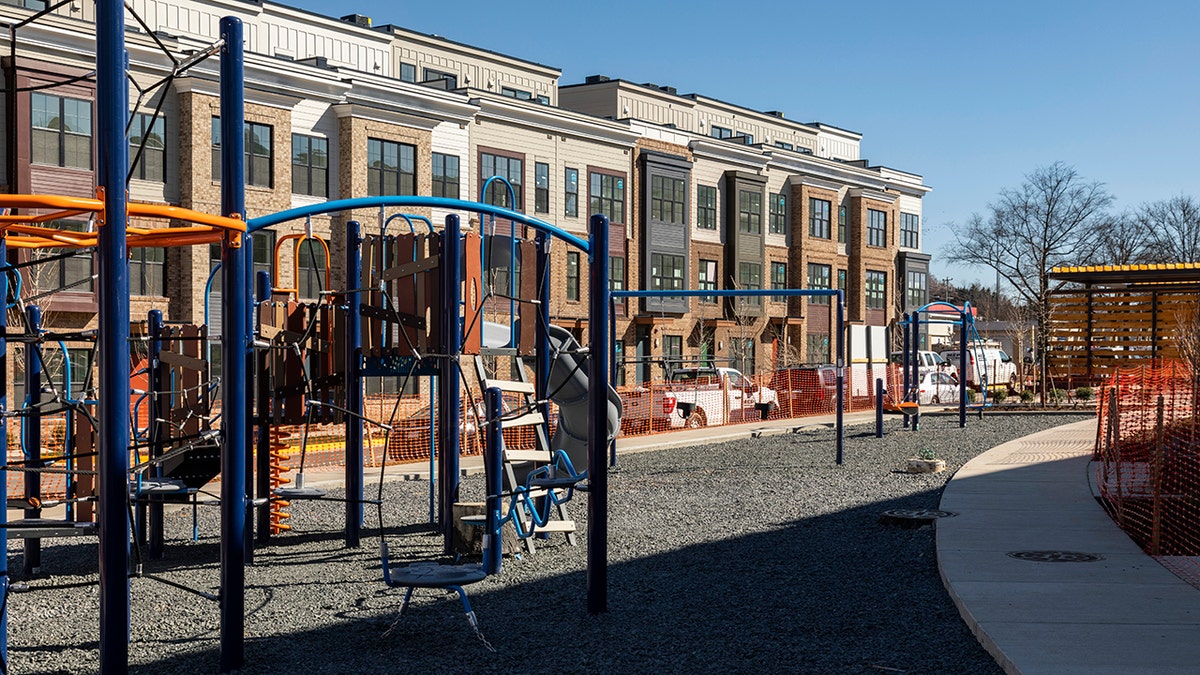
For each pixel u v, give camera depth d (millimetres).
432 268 11812
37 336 7762
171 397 12203
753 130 65312
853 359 40281
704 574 10312
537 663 7379
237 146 7285
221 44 7219
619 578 10227
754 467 20203
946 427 28875
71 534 7859
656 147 49625
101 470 6527
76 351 30250
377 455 22109
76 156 30453
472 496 16453
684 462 21531
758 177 55031
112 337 6480
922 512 12984
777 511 14430
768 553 11344
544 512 11836
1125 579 9078
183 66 7051
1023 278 60469
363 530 13609
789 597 9203
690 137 51688
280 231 34781
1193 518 12031
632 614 8750
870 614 8516
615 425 13961
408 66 48188
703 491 16797
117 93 6402
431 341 11922
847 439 26000
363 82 36844
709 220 52875
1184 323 33062
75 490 11172
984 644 7352
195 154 31969
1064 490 14875
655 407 29094
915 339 31484
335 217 36188
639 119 52594
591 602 8781
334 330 12836
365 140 37062
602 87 57500
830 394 36344
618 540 12367
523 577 10352
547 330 12414
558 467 13906
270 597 9625
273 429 15305
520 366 13102
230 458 7324
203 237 7672
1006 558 10023
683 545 11961
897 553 11141
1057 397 36656
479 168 41688
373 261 12367
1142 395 19188
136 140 31156
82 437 11141
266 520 12789
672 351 50281
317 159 36188
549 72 53969
